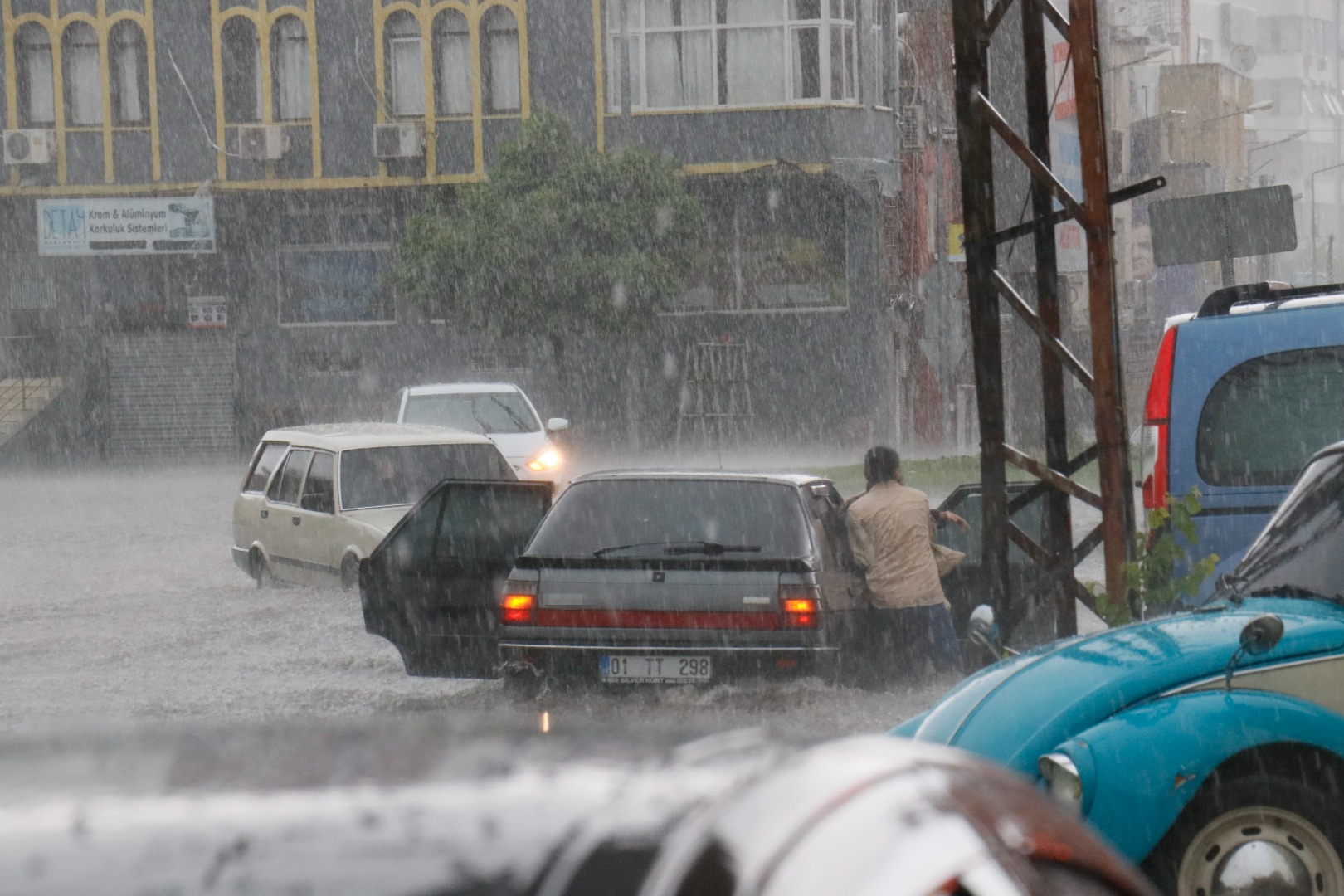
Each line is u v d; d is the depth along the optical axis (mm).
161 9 138250
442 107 136750
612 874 3854
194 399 140875
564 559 31984
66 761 4500
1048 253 30625
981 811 4734
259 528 57531
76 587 57125
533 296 120562
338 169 137875
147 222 138500
